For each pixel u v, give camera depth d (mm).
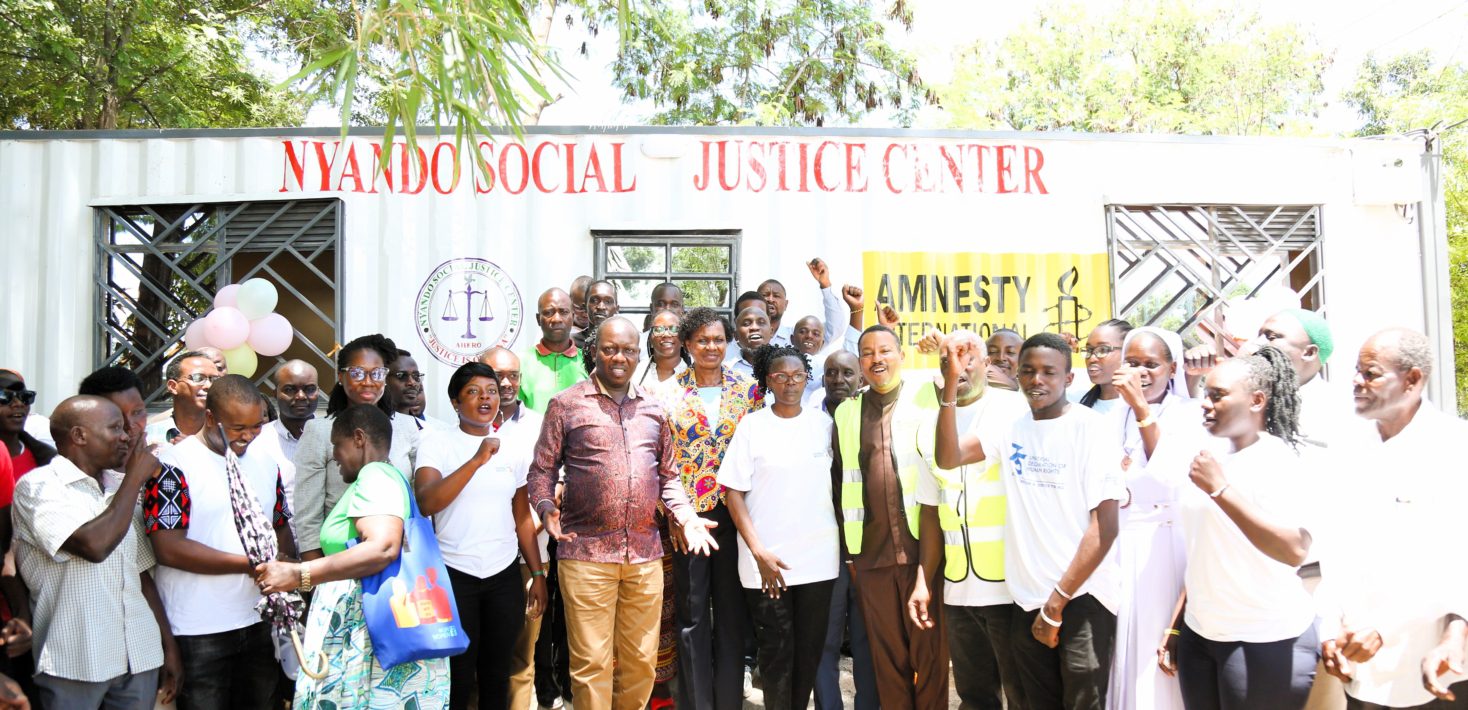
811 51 16922
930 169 5898
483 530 3637
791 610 3699
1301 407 3164
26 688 3092
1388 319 6070
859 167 5863
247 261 7234
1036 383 3240
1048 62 21297
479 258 5742
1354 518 2746
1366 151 6090
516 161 5777
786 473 3672
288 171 5730
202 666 3164
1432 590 2613
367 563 2891
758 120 15477
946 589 3508
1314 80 20203
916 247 5859
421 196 5750
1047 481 3221
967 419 3619
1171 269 6332
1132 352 3480
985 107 21109
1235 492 2654
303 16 10828
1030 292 5898
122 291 6035
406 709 2986
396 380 4250
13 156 5711
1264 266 6227
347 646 2963
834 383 4258
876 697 3961
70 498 2914
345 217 5715
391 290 5715
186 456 3201
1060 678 3244
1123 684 3248
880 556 3619
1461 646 2527
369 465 3078
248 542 2812
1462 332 17719
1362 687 2713
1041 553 3221
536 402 4840
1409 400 2695
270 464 3459
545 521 3486
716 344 4035
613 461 3547
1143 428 3156
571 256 5770
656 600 3619
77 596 2926
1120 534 3295
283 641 3514
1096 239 5965
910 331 5828
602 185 5793
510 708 3939
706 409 4039
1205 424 2812
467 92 3242
